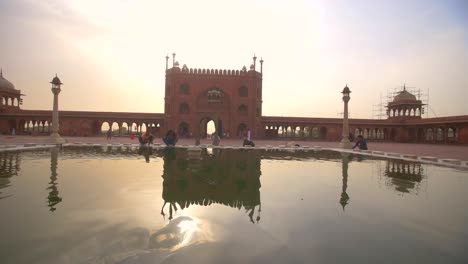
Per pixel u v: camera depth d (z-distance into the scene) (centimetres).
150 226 324
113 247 268
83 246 267
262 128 3184
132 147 1543
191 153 1229
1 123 2858
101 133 3158
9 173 641
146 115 3047
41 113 2862
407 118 3241
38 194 451
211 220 348
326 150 1658
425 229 323
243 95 3078
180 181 580
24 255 245
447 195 489
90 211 371
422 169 834
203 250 266
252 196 468
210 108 3027
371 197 471
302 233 309
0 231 296
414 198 467
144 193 474
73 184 532
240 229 319
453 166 908
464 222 348
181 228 320
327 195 482
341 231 315
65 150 1285
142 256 253
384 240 292
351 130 3178
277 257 252
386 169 824
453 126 2639
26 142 1689
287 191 509
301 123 3178
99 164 822
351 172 752
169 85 3008
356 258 250
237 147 1680
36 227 310
